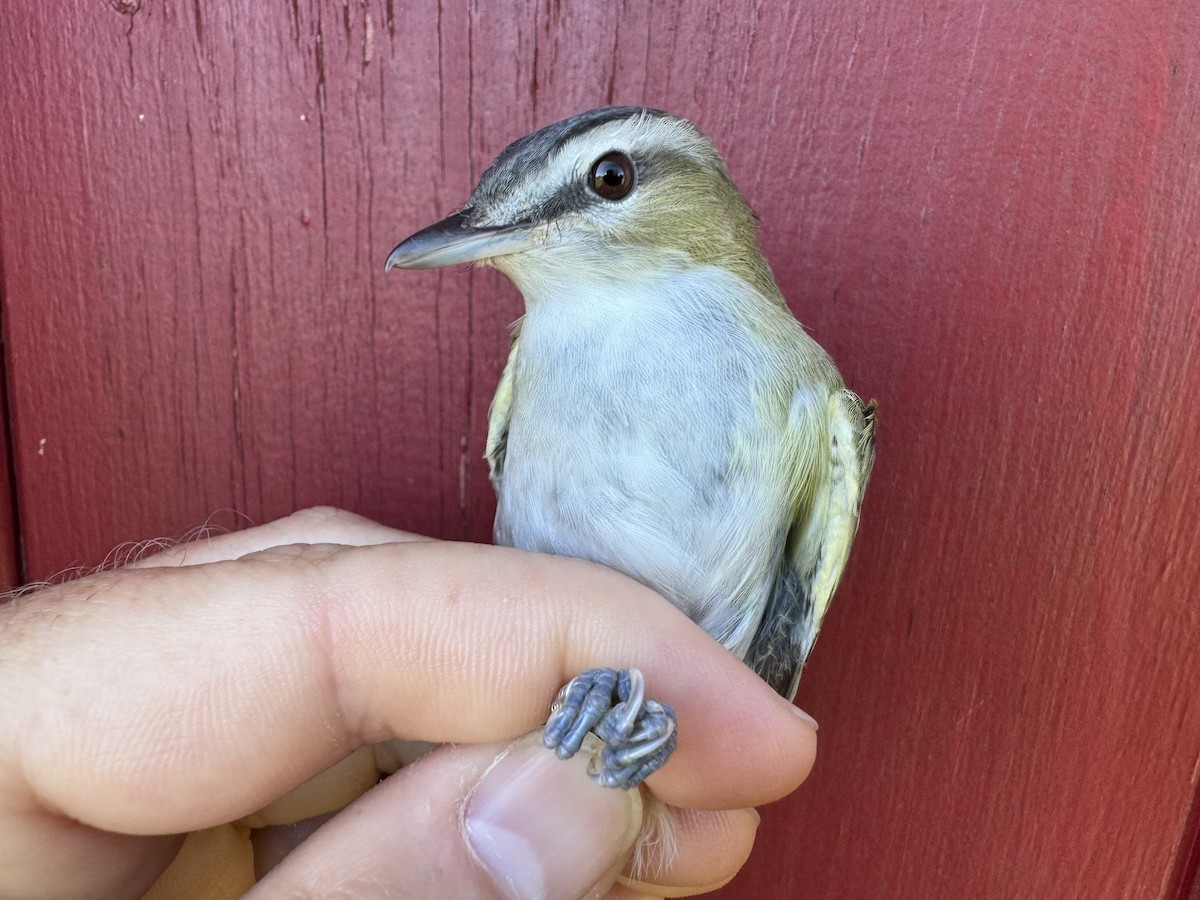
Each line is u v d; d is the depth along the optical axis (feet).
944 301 0.43
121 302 0.46
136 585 0.31
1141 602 0.44
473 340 0.46
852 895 0.49
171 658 0.30
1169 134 0.41
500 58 0.43
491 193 0.37
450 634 0.32
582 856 0.32
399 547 0.34
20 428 0.47
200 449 0.48
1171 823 0.46
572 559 0.35
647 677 0.33
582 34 0.43
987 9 0.41
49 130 0.44
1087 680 0.45
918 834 0.48
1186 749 0.45
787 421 0.36
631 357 0.37
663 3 0.42
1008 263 0.43
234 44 0.43
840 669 0.47
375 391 0.47
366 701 0.32
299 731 0.31
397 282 0.46
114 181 0.45
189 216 0.45
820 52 0.42
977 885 0.48
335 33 0.43
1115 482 0.44
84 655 0.30
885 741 0.47
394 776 0.33
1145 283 0.42
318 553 0.33
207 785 0.31
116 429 0.47
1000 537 0.45
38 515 0.48
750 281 0.39
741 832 0.38
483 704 0.33
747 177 0.43
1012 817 0.47
